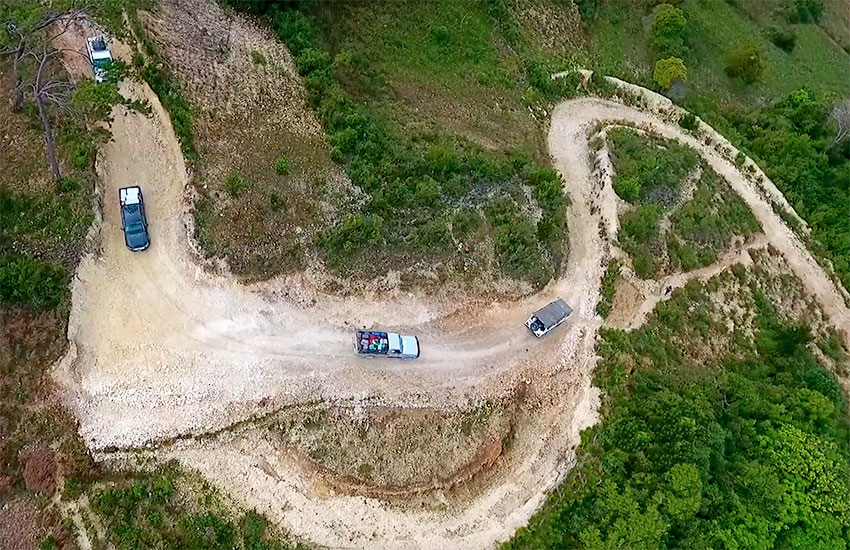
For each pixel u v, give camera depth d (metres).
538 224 56.47
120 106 50.62
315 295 48.41
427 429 46.25
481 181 58.31
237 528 41.41
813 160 75.69
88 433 41.53
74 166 47.53
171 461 42.16
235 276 47.41
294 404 44.91
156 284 46.25
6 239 44.91
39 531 39.09
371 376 46.84
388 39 68.81
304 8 64.00
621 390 50.22
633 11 86.62
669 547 46.22
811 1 98.69
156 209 48.38
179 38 56.09
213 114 53.56
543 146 66.88
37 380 42.06
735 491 49.31
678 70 76.50
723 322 59.84
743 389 54.00
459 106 67.25
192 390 43.75
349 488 43.91
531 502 45.62
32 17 49.66
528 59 75.12
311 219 51.03
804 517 48.62
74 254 45.34
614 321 54.53
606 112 73.31
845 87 94.19
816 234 71.00
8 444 40.47
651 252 59.72
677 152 69.31
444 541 43.69
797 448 51.00
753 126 80.56
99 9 53.81
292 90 58.78
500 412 48.00
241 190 50.22
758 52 84.31
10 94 49.25
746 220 67.69
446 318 50.50
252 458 43.31
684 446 47.12
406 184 55.84
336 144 55.56
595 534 44.28
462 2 73.69
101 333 44.28
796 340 59.47
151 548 39.72
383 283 50.12
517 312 52.34
